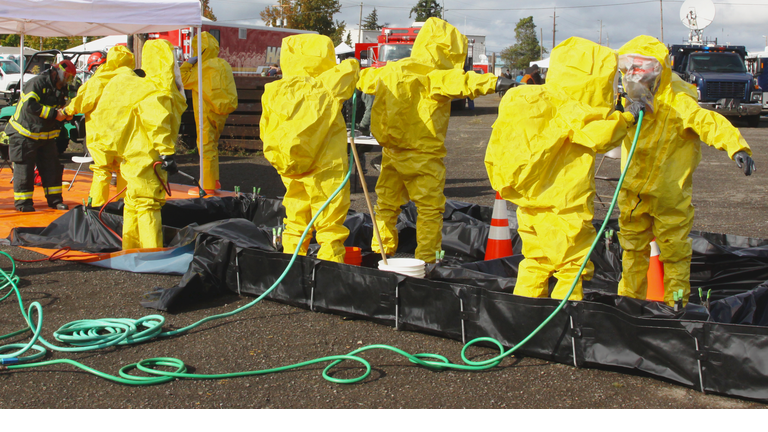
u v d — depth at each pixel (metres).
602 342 3.61
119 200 7.28
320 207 4.66
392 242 5.73
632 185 4.18
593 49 3.62
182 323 4.45
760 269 5.38
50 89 7.65
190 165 13.28
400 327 4.31
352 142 4.69
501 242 5.90
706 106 20.73
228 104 8.94
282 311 4.70
